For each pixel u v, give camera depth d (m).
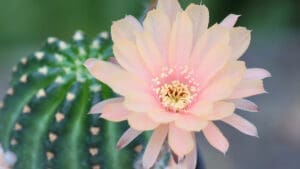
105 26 0.74
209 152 0.64
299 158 0.65
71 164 0.43
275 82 0.73
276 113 0.69
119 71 0.38
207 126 0.38
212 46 0.39
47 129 0.43
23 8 0.74
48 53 0.45
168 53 0.39
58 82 0.43
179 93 0.39
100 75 0.38
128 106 0.37
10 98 0.45
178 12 0.39
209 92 0.38
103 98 0.42
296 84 0.73
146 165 0.38
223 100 0.39
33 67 0.45
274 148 0.65
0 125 0.46
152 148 0.38
